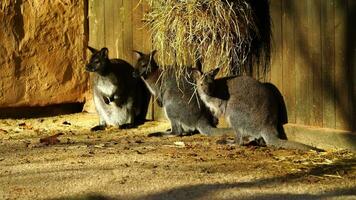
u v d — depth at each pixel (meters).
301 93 10.65
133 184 8.46
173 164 9.55
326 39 10.12
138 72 12.86
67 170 9.27
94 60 13.30
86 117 14.74
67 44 14.92
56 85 14.92
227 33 11.22
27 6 14.58
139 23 13.62
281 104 11.05
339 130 10.05
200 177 8.73
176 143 11.38
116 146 11.20
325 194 7.91
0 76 14.48
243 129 11.10
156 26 12.09
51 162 9.84
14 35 14.50
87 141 11.84
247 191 8.05
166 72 12.56
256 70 11.45
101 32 14.75
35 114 15.02
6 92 14.54
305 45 10.48
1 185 8.58
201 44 11.53
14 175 9.06
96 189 8.29
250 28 11.30
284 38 10.86
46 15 14.69
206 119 12.27
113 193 8.12
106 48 13.39
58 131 13.18
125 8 13.98
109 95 13.44
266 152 10.34
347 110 9.89
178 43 11.65
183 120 12.34
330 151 10.02
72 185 8.50
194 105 12.23
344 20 9.80
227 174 8.89
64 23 14.85
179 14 11.52
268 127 10.88
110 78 13.38
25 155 10.46
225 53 11.42
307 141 10.53
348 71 9.81
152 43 13.13
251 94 11.05
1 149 11.06
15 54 14.54
